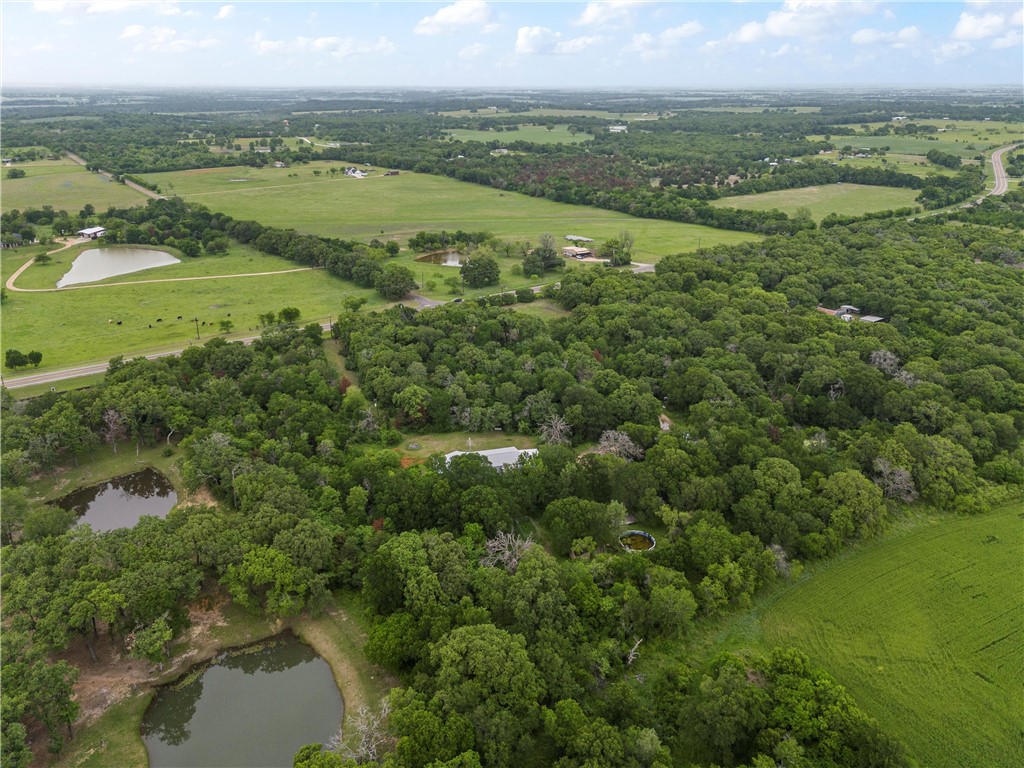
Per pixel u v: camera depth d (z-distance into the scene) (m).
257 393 132.62
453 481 99.50
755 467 106.31
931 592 87.06
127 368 134.75
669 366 144.50
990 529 99.62
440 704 63.78
